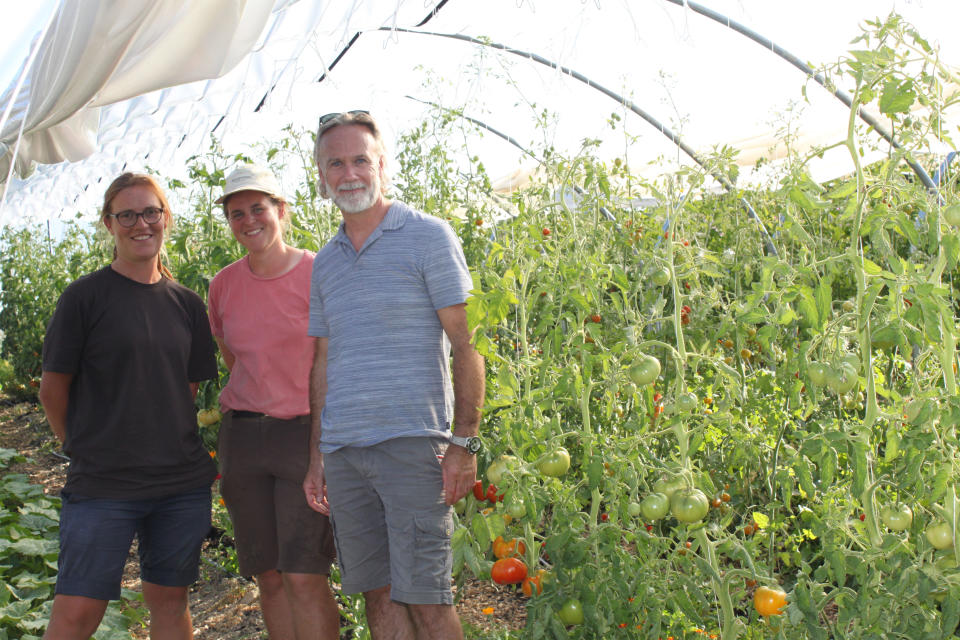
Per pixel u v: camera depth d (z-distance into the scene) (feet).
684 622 7.61
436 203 13.93
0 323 34.09
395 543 7.55
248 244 9.44
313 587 8.93
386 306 7.55
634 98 17.95
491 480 7.86
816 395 6.06
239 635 11.28
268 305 9.40
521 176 25.07
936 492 5.52
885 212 5.65
